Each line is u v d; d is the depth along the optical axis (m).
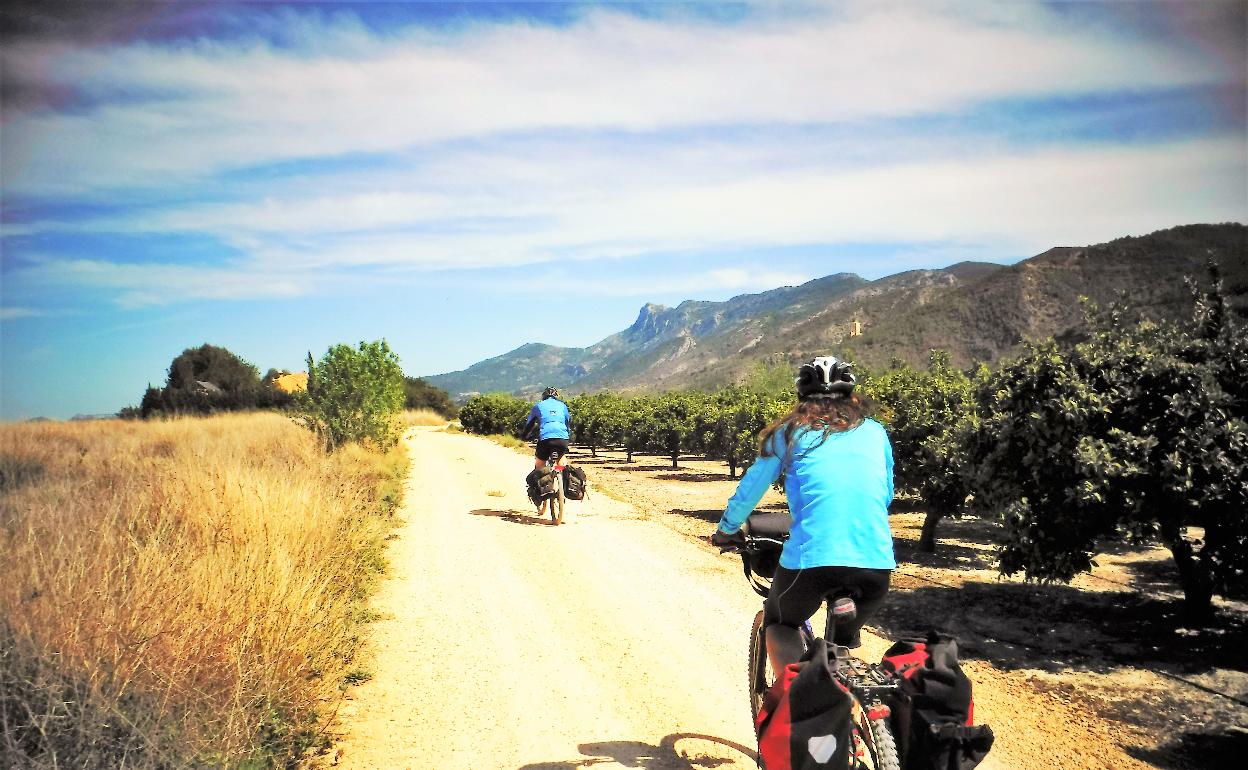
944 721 2.54
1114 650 7.23
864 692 2.67
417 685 5.52
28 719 3.67
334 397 19.62
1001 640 7.55
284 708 4.60
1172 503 7.37
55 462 10.98
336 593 7.15
